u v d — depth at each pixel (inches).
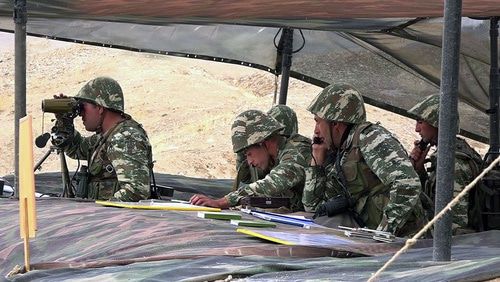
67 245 250.5
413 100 589.9
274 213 302.2
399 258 206.7
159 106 1620.3
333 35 577.9
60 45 2054.6
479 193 343.6
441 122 190.5
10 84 1833.2
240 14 416.8
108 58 1915.6
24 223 221.9
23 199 222.1
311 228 265.3
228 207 321.1
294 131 406.9
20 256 251.6
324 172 307.1
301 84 1640.0
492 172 346.3
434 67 555.8
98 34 554.6
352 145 292.5
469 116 572.4
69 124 369.1
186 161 1304.1
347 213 291.1
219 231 245.6
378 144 283.9
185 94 1669.5
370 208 288.2
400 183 276.8
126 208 298.0
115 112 357.7
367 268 191.3
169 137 1465.3
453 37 189.3
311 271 190.2
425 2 365.7
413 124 1446.9
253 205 323.0
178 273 197.2
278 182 327.0
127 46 571.5
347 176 291.1
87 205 311.6
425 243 237.0
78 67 1902.1
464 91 548.7
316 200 311.0
